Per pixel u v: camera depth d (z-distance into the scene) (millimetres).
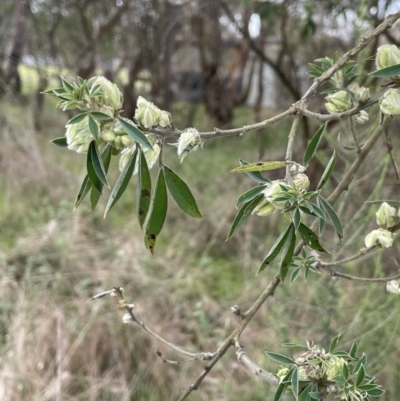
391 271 658
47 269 810
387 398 532
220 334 718
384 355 504
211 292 835
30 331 695
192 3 1423
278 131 1307
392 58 236
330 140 501
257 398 599
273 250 229
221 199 1061
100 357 688
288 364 241
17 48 1247
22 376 614
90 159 208
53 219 955
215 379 646
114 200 214
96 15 1459
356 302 641
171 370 667
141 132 199
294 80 1081
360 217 566
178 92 1766
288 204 214
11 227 981
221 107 1733
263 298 319
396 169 325
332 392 236
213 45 1679
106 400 631
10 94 1178
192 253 939
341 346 516
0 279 791
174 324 739
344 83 303
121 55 1581
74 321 701
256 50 975
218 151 1424
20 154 1128
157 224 222
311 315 629
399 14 264
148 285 797
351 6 652
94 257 877
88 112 198
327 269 317
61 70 1234
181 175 1212
